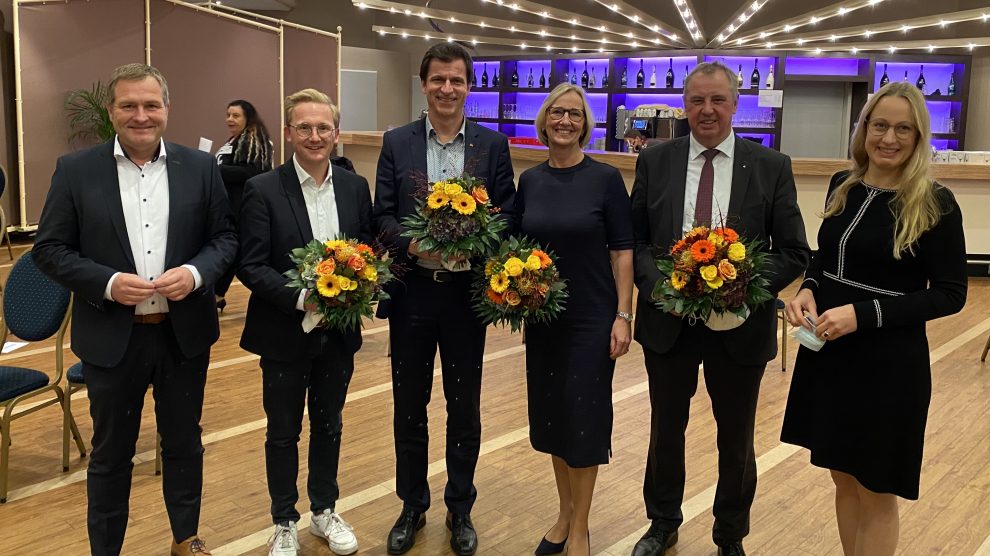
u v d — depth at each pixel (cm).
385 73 1389
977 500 311
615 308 251
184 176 233
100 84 842
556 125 243
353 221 258
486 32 1398
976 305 665
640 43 1266
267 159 550
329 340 255
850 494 231
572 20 1099
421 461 271
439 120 257
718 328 230
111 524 233
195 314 233
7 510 294
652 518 265
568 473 262
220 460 342
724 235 214
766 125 1083
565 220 244
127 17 852
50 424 378
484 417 400
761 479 330
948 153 771
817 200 729
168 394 237
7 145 824
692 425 391
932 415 408
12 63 823
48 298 316
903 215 201
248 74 990
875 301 203
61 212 219
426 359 263
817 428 221
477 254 244
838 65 1140
